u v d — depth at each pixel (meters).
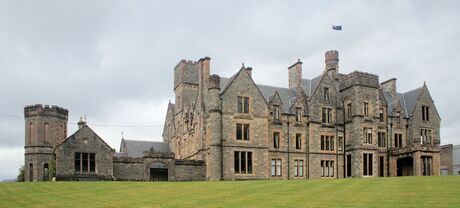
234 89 64.12
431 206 27.58
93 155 58.50
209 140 62.97
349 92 71.75
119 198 36.97
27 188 43.19
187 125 72.50
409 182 38.81
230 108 63.41
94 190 41.84
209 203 33.03
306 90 73.88
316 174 68.56
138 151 78.81
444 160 84.50
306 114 69.62
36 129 72.69
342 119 72.12
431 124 78.50
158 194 38.91
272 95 69.69
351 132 70.56
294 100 69.62
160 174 61.88
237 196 36.12
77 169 57.59
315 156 69.00
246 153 63.41
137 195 38.53
